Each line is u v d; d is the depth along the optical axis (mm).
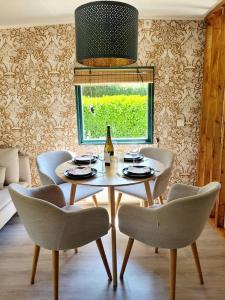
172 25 2928
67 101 3115
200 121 3121
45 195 1918
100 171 2055
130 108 3195
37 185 3342
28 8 2496
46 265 2055
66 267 2025
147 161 2383
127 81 2996
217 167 2738
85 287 1805
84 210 1550
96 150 3217
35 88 3098
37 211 1454
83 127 3252
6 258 2154
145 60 2996
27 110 3160
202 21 2918
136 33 1741
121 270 1887
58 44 2982
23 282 1863
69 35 2955
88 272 1965
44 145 3244
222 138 2492
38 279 1892
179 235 1516
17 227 2682
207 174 2951
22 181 3127
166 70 3025
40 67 3043
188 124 3158
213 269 1971
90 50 1674
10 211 2627
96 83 3008
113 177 1887
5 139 3246
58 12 2625
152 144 3215
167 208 1449
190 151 3230
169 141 3205
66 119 3162
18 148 3260
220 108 2609
